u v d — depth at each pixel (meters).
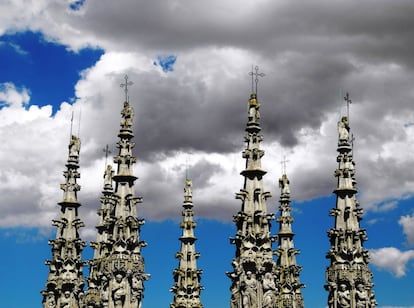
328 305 53.28
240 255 48.38
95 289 60.81
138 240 52.97
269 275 48.28
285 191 71.38
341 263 53.09
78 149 63.91
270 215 49.16
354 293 52.38
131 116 55.66
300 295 67.88
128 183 53.88
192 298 73.19
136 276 51.78
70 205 62.19
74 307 60.00
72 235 61.41
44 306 59.97
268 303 47.62
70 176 62.88
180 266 74.50
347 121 56.94
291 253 69.06
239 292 47.88
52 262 60.50
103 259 52.88
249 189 49.75
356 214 54.44
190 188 77.06
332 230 54.25
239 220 49.19
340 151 56.25
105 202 68.56
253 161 50.34
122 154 54.59
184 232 75.50
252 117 51.41
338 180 55.38
